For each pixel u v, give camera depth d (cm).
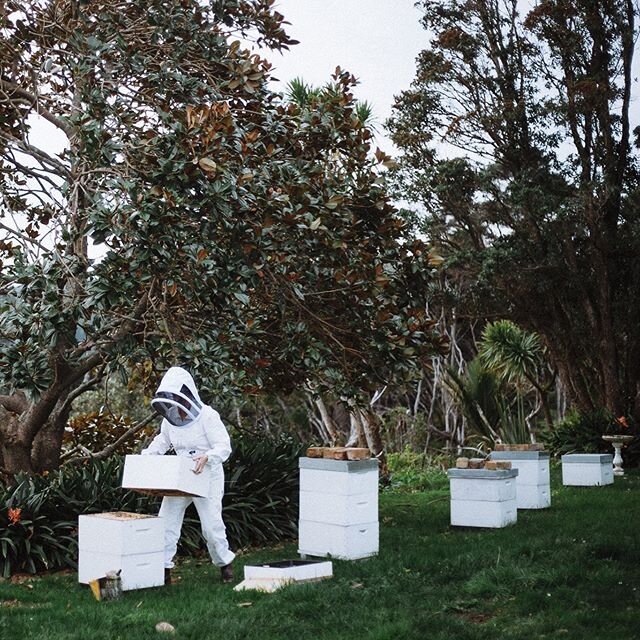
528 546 786
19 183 1198
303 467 820
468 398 2200
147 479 702
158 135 921
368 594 646
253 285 925
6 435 1059
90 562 718
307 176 1005
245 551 962
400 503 1290
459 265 1944
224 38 1120
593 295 1945
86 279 930
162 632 554
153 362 958
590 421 1866
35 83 1109
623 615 561
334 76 1120
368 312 1039
